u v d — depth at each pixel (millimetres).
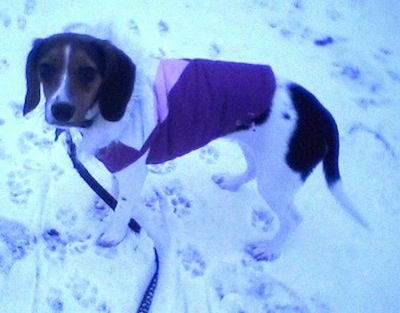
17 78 1442
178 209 1257
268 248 1184
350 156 1396
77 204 1230
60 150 1312
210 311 1101
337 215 1277
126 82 914
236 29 1660
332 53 1638
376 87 1561
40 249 1146
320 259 1205
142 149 998
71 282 1105
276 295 1140
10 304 1062
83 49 886
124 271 1136
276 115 1007
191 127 1015
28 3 1608
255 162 1135
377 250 1229
